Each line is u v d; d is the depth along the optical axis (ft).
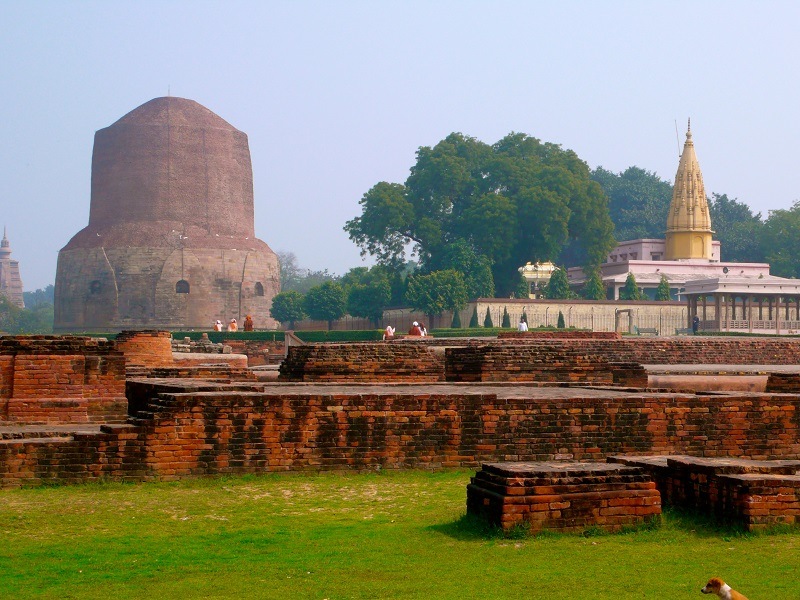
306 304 391.24
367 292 376.07
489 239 372.79
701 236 422.00
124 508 48.91
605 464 45.73
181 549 41.57
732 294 305.12
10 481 52.90
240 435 56.59
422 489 53.78
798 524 42.34
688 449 61.72
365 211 391.24
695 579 35.70
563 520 42.45
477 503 44.62
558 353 91.81
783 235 459.73
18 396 68.33
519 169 393.09
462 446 59.47
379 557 39.70
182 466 55.52
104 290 412.16
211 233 424.46
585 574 36.50
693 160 423.64
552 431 60.44
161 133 424.05
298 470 57.31
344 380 94.73
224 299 418.31
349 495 52.31
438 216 401.49
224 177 433.48
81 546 42.27
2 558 40.34
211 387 62.69
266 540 42.93
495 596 34.01
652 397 61.93
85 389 69.92
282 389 71.26
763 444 62.64
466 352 93.45
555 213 372.99
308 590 35.27
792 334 284.61
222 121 441.68
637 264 408.46
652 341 119.75
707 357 120.67
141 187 422.00
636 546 40.52
